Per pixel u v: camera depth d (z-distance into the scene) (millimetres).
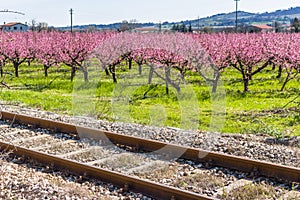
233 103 16359
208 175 6934
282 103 16078
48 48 26312
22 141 9195
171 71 18000
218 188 6441
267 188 6309
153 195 6047
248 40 22750
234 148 8516
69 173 7027
